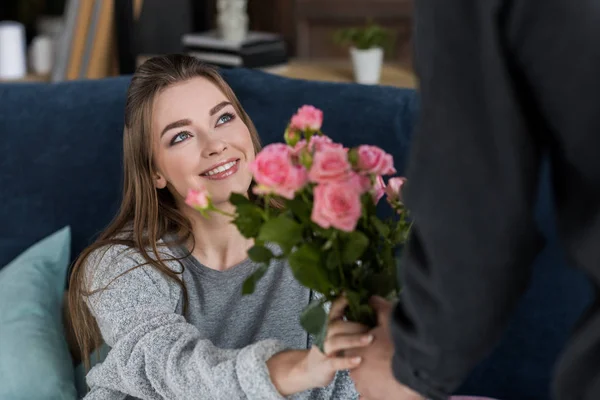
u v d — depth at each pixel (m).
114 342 1.39
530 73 0.65
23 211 1.87
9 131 1.88
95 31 2.60
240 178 1.49
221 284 1.51
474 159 0.67
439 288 0.73
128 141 1.52
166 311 1.40
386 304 1.05
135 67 2.60
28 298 1.67
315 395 1.51
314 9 3.58
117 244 1.50
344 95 1.79
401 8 3.54
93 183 1.87
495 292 0.71
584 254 0.66
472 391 1.70
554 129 0.66
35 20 3.36
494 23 0.64
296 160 1.02
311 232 1.02
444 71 0.67
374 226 1.06
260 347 1.15
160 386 1.27
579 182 0.67
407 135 1.73
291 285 1.52
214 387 1.17
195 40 2.92
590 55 0.61
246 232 1.02
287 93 1.82
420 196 0.71
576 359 0.71
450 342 0.76
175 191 1.53
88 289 1.47
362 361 1.03
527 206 0.68
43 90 1.91
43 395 1.58
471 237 0.69
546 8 0.62
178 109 1.47
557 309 1.63
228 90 1.55
